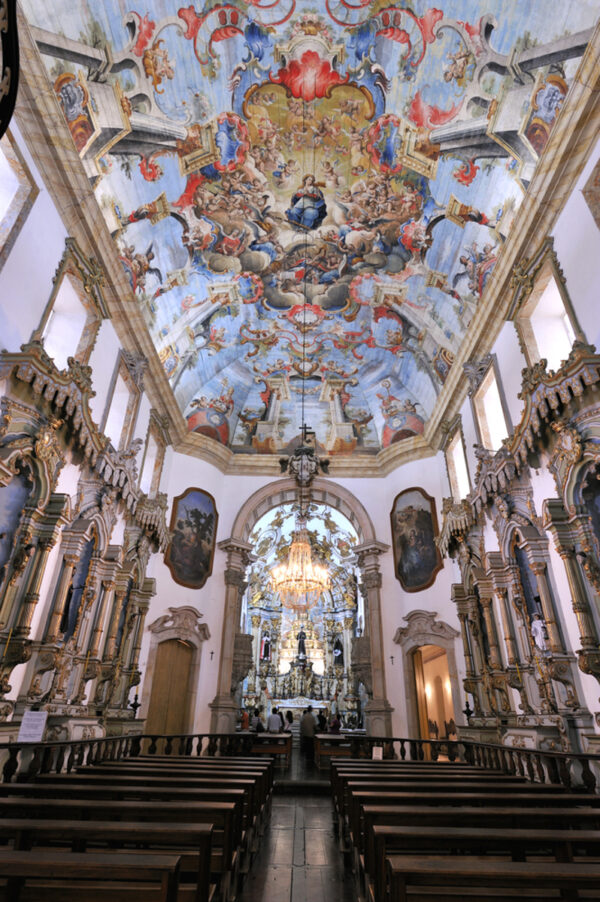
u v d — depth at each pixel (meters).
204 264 15.09
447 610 16.38
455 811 3.60
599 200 8.17
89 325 10.91
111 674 11.48
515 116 9.66
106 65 9.30
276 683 32.31
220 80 11.19
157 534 14.52
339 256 15.66
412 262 14.77
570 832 2.92
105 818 3.81
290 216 14.46
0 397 7.66
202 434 19.20
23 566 7.94
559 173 8.84
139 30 9.50
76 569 10.19
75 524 9.77
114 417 13.06
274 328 18.72
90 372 9.45
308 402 21.28
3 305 7.67
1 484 7.55
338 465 20.23
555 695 8.59
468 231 12.51
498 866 2.40
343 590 31.59
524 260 10.19
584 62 7.88
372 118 12.05
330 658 32.09
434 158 11.90
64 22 8.34
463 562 13.27
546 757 7.24
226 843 3.86
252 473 20.19
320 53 11.02
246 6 10.13
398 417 19.98
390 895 2.41
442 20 9.73
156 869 2.23
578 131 8.38
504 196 11.00
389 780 6.10
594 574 7.64
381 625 17.67
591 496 8.00
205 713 16.30
